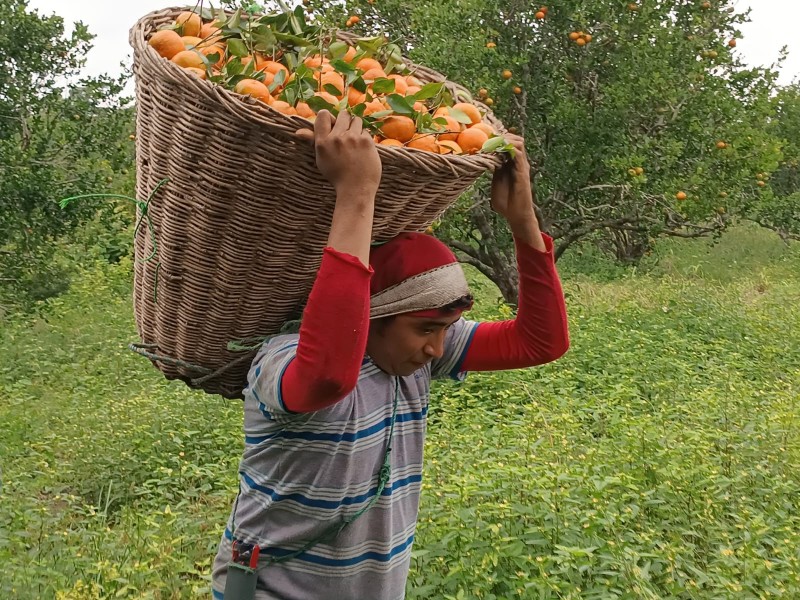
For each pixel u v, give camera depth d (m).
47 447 5.93
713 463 4.93
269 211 1.76
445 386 7.09
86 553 4.22
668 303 10.70
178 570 3.92
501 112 8.65
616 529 4.00
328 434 1.87
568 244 9.87
